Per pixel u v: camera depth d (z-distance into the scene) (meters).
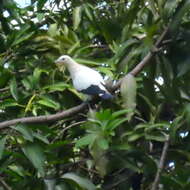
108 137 10.70
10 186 11.06
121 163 11.09
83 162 11.59
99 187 11.71
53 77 12.59
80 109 11.35
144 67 11.52
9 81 12.52
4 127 10.84
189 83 11.83
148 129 11.29
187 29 11.48
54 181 10.88
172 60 11.49
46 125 11.53
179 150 11.23
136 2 12.04
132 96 11.10
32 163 10.75
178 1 11.28
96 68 12.58
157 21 11.62
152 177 11.28
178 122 11.05
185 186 10.83
